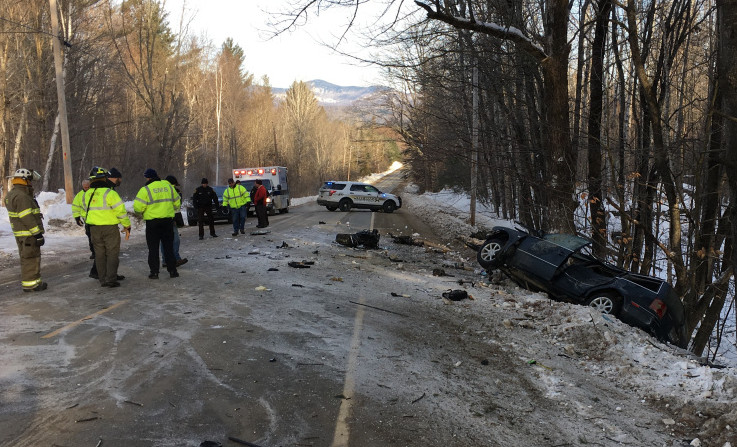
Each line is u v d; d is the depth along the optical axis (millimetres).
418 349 5715
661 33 11625
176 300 7223
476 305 7969
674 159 10547
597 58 11609
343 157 95875
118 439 3383
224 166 56250
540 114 12281
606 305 8305
